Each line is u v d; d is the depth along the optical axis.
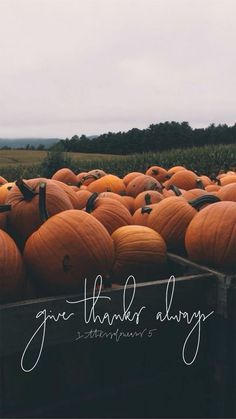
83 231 2.79
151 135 59.50
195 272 2.96
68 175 8.26
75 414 2.49
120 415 2.56
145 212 3.99
